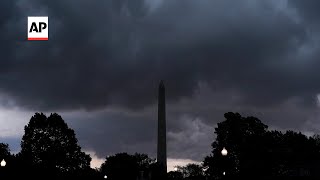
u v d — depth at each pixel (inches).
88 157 4308.6
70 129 4254.4
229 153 4119.1
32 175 2925.7
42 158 4030.5
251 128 4404.5
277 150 2573.8
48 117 4237.2
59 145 4121.6
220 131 4471.0
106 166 6294.3
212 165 4256.9
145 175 4849.9
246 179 2319.1
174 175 6599.4
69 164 4131.4
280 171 2449.6
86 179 4084.6
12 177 2682.1
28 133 4133.9
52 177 3309.5
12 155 2935.5
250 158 2476.6
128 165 6230.3
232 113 4525.1
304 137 3944.4
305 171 2436.0
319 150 3932.1
